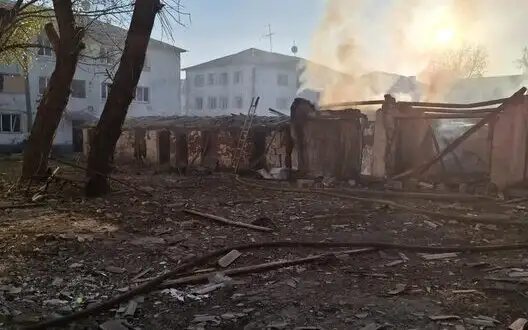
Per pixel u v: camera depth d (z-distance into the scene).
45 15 17.62
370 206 11.52
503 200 11.94
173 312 4.95
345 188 14.59
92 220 9.65
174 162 21.56
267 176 17.58
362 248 7.42
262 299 5.29
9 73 31.02
